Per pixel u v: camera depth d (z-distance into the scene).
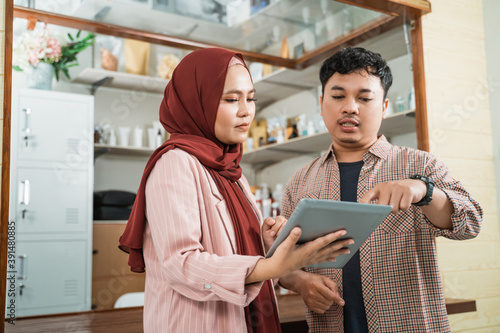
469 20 2.07
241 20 2.15
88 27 2.25
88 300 2.66
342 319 1.17
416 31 1.98
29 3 2.09
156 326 0.89
